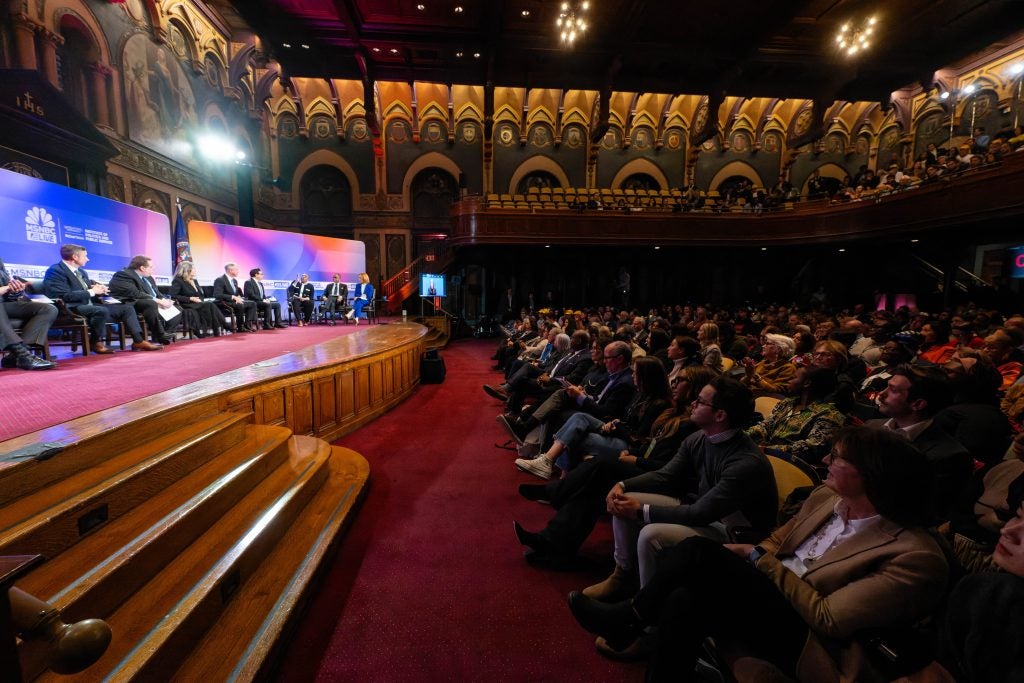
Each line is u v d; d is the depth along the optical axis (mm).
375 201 17062
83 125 7398
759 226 14359
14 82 6320
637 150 17938
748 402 1906
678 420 2572
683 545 1441
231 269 8570
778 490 2035
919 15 11109
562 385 4406
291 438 3416
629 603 1605
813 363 3236
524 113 16594
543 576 2355
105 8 8289
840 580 1280
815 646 1245
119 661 1326
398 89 16594
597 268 16625
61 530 1592
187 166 10758
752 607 1318
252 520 2266
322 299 11516
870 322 9609
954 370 2871
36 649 1213
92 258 6992
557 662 1783
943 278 13977
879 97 15234
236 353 5191
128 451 2238
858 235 12727
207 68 11633
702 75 13609
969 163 10430
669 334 5336
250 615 1812
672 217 14250
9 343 3949
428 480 3590
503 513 3049
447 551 2576
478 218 13820
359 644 1859
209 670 1521
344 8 10078
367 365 5223
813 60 12547
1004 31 11750
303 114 16109
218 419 2912
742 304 17094
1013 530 979
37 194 6070
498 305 16469
